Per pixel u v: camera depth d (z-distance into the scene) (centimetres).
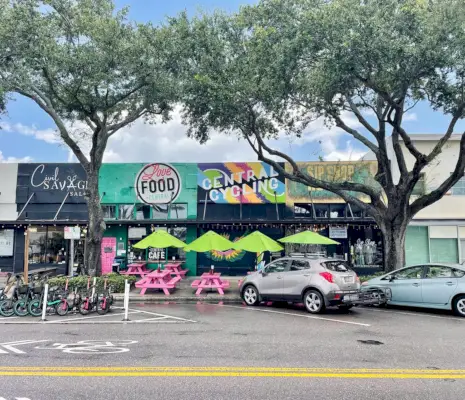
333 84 1238
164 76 1512
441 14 1116
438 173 2092
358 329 922
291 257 1279
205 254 2184
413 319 1065
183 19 1479
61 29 1438
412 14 1090
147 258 2200
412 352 709
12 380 552
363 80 1240
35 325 980
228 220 2030
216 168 2203
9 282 1170
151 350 716
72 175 2227
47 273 1628
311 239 1562
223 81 1389
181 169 2212
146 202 2205
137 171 2225
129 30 1452
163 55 1476
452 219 2052
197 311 1212
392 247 1541
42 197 2217
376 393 507
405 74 1184
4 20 1288
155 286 1542
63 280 1493
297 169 1602
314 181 1609
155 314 1153
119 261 2186
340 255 2122
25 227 2142
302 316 1112
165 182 2211
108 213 2220
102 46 1375
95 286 1234
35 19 1321
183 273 2030
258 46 1311
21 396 494
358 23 1116
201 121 1627
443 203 2097
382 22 1111
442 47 1119
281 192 2162
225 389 518
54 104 1705
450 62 1118
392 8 1133
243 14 1386
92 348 732
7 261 2181
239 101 1399
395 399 489
